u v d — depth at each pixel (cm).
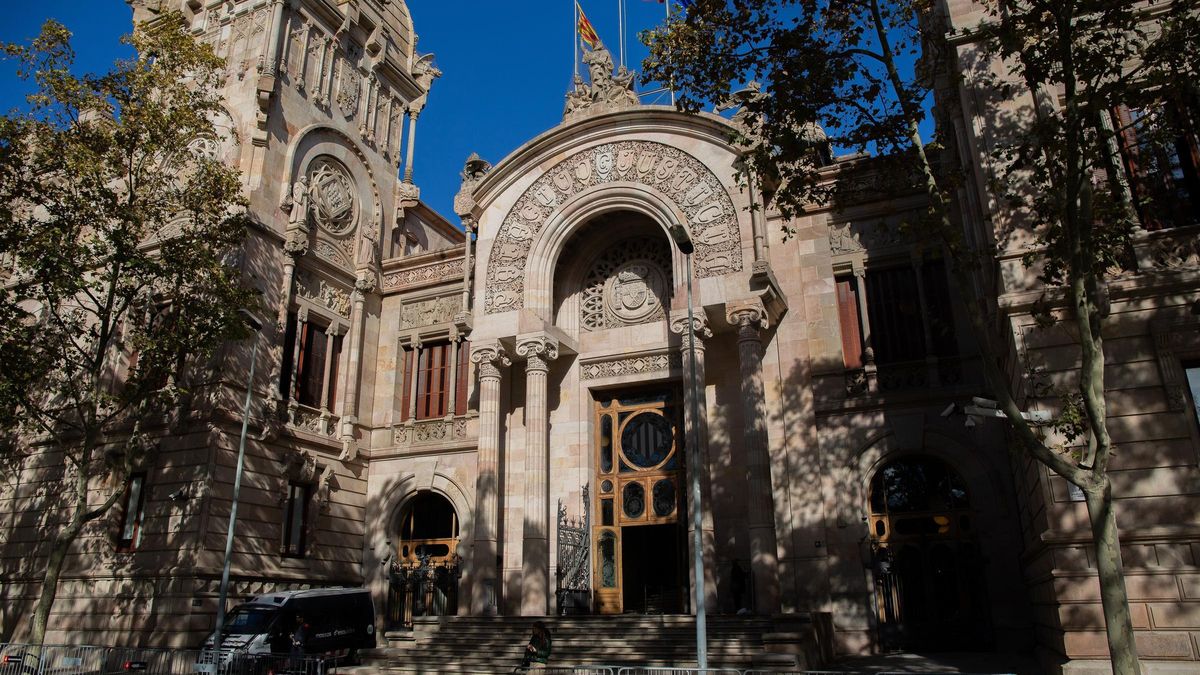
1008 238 1811
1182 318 1659
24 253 2317
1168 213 1789
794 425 2555
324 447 3066
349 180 3450
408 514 3189
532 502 2619
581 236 2998
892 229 2616
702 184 2691
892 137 1656
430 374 3322
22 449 3089
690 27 1733
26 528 2966
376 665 2186
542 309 2817
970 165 2002
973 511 2311
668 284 2925
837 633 2345
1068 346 1711
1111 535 1256
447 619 2448
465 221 2994
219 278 2433
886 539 2408
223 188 2592
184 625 2438
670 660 1936
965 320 2467
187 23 3438
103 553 2702
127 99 2511
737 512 2544
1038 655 1919
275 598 2366
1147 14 1582
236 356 2767
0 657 1970
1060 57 1488
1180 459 1591
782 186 2600
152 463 2727
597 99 2948
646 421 2873
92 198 2422
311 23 3381
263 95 3052
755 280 2455
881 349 2570
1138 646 1517
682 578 2662
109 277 2458
